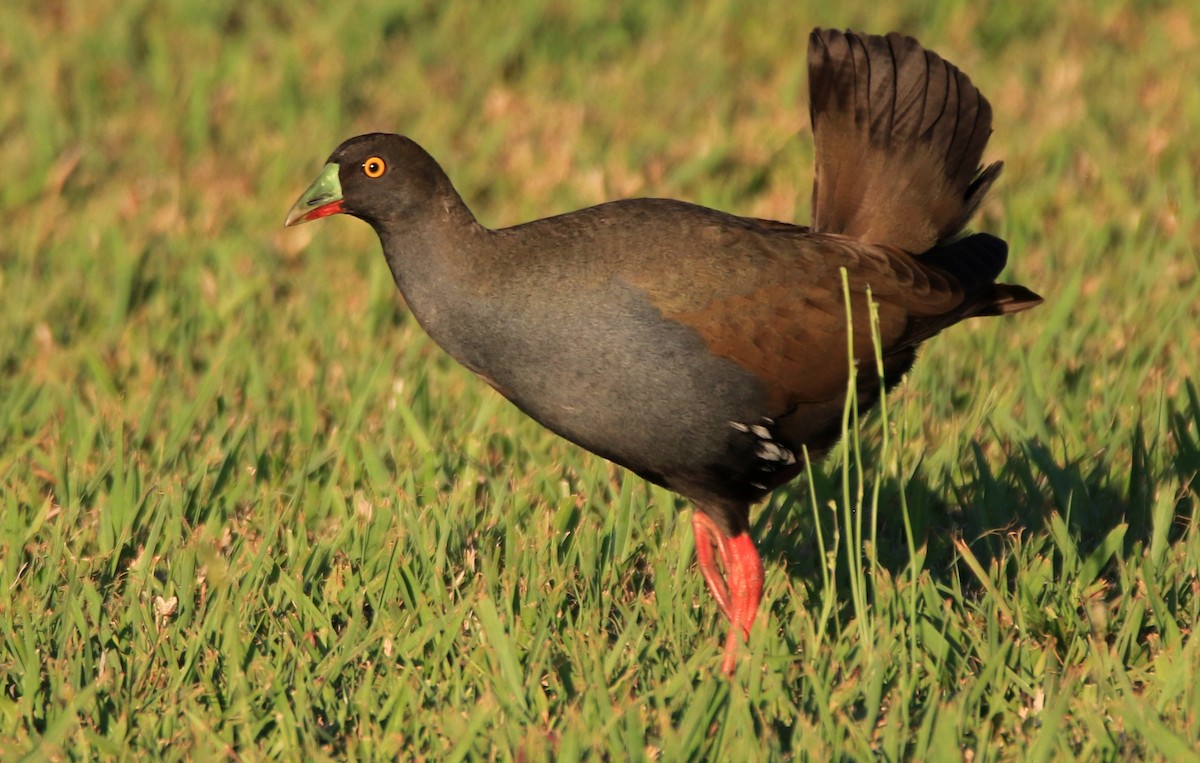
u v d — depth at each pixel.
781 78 20.92
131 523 10.94
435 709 8.91
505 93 20.48
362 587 10.19
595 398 9.87
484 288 9.92
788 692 9.05
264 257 16.38
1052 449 12.04
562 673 9.23
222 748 8.37
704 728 8.41
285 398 13.27
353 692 9.09
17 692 9.31
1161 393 11.77
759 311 9.84
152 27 22.14
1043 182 17.59
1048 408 12.80
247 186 18.23
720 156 18.33
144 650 9.42
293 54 21.33
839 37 10.59
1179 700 8.90
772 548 11.26
